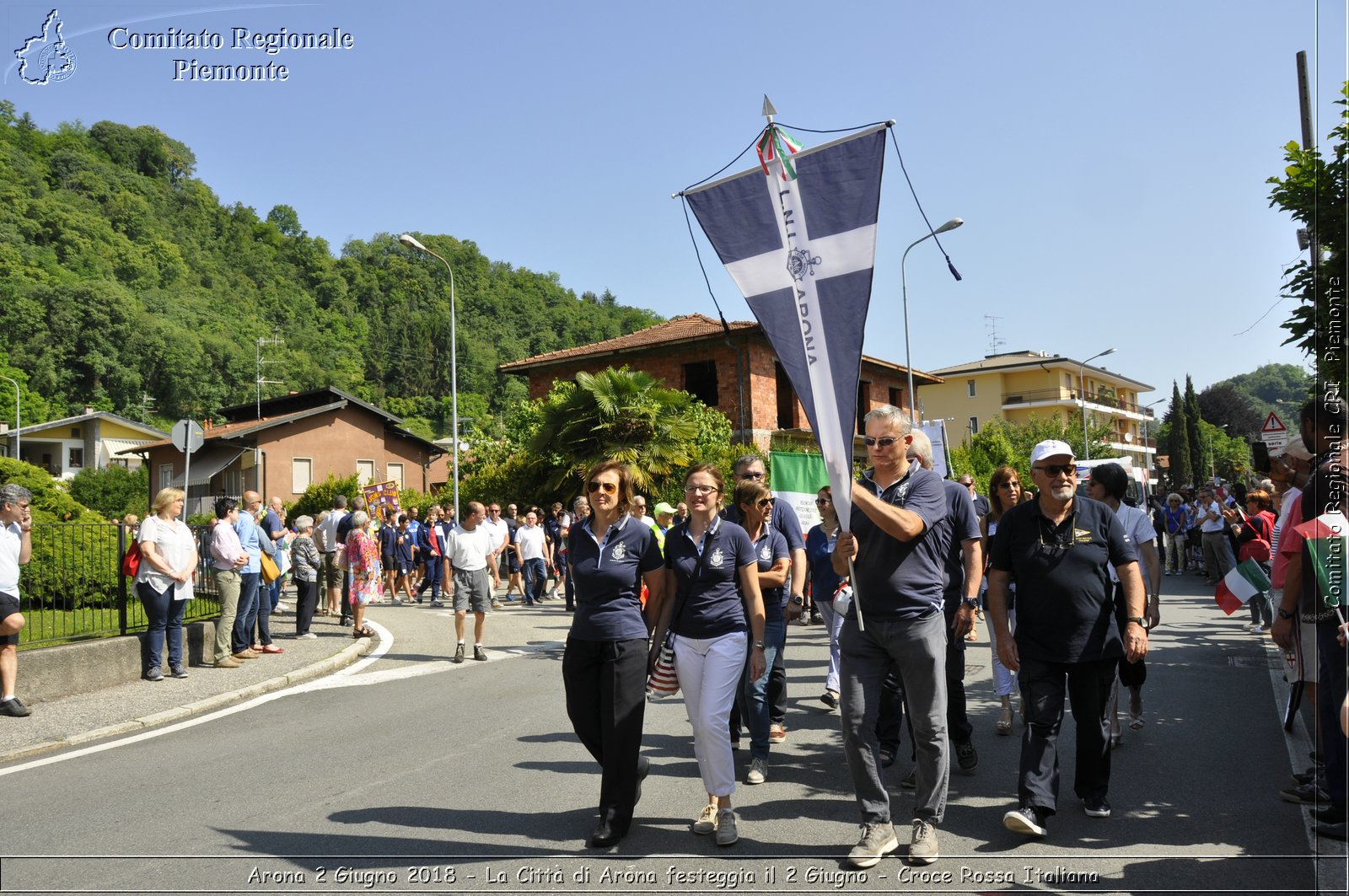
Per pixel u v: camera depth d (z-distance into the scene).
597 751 5.11
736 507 6.53
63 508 16.86
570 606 17.11
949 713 5.86
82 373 83.31
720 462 26.23
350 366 108.44
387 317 123.31
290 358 100.44
